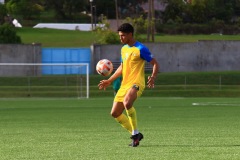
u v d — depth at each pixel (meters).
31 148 32.28
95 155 28.95
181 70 149.00
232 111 69.50
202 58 149.12
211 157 27.75
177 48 148.62
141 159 27.39
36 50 143.88
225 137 37.88
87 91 110.25
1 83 125.31
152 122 52.72
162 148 31.66
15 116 62.50
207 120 54.97
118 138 37.75
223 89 123.38
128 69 32.44
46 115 63.91
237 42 149.50
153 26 186.75
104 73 34.78
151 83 32.25
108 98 108.19
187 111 69.94
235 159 27.08
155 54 148.38
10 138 38.19
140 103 89.75
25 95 117.75
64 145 33.66
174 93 118.25
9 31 182.62
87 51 149.38
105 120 55.59
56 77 126.62
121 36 32.41
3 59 142.62
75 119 57.22
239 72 137.75
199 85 125.31
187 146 32.47
